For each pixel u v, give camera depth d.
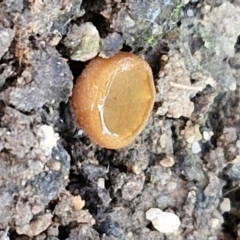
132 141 0.10
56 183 0.10
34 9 0.09
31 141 0.09
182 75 0.11
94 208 0.10
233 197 0.12
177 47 0.11
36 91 0.09
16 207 0.09
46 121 0.10
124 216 0.11
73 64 0.10
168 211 0.11
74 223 0.10
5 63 0.09
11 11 0.09
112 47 0.10
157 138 0.11
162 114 0.11
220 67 0.11
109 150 0.11
